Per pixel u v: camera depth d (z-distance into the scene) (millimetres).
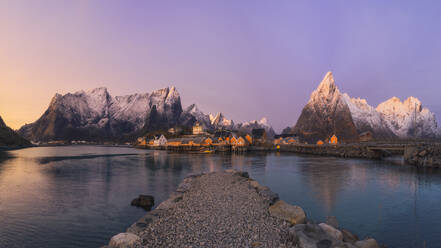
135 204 22203
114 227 16562
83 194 26203
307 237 10242
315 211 20938
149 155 98250
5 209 20328
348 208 21906
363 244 11211
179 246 10250
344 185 32531
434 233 16391
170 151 133625
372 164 61219
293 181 35562
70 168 50156
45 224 16969
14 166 51625
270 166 56438
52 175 39969
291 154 108062
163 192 27406
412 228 17266
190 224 12969
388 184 33406
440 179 37875
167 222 13312
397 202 24000
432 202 24062
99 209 20672
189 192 21297
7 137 155500
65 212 19750
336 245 9625
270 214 14656
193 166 55938
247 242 10695
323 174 43156
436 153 57062
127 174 42125
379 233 16391
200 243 10547
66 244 13836
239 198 18797
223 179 27703
